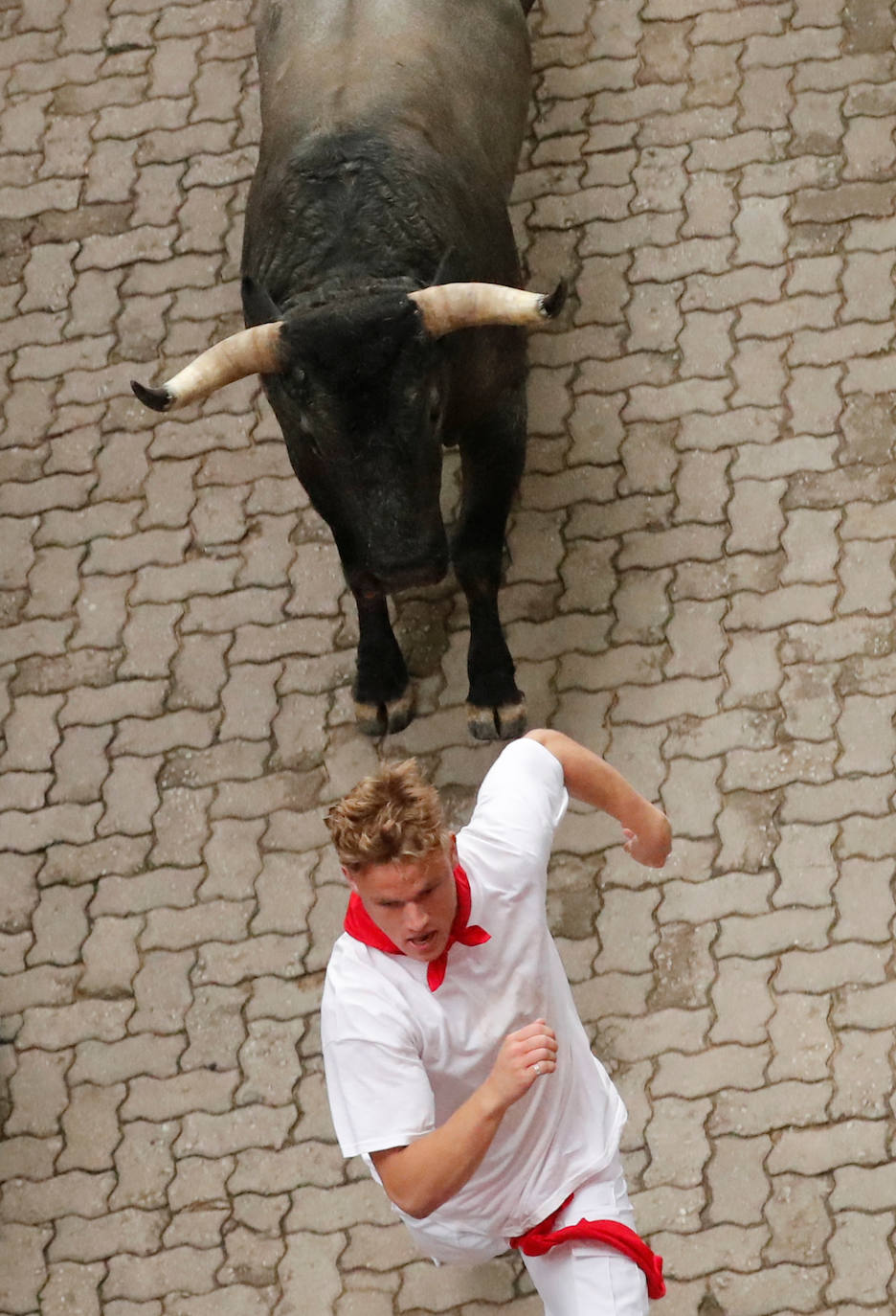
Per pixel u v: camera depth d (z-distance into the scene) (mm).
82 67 8125
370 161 5305
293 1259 5398
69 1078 5852
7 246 7719
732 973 5586
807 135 7141
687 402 6664
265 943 5977
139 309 7406
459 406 5402
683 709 6062
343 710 6363
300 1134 5609
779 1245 5117
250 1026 5832
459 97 5910
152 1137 5691
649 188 7188
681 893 5758
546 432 6727
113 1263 5496
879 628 6074
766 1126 5309
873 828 5723
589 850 5902
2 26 8242
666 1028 5535
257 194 5711
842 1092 5320
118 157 7832
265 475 6914
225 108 7836
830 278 6801
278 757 6320
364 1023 3473
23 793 6441
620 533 6457
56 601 6820
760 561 6289
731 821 5836
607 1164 3906
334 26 6000
